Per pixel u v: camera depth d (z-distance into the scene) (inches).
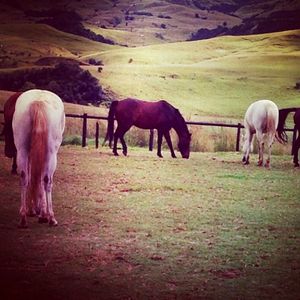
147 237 370.3
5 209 440.5
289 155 1011.3
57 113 370.3
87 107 1910.7
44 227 385.4
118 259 319.3
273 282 287.4
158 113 864.3
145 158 836.6
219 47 7667.3
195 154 970.1
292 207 498.9
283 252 345.4
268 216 453.7
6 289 266.8
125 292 267.4
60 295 261.6
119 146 1035.3
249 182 637.9
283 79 4101.9
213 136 1131.3
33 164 350.3
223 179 650.8
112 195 520.1
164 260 319.9
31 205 385.4
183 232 387.5
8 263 306.0
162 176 650.2
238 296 265.9
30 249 333.1
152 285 278.2
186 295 265.6
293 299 264.2
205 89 3592.5
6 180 576.1
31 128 362.0
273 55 5689.0
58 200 486.9
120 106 853.2
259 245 359.9
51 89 2485.2
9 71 2741.1
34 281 279.3
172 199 513.0
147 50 7116.1
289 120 2199.8
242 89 3676.2
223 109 3048.7
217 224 416.8
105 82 3093.0
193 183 609.6
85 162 750.5
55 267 301.9
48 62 4781.0
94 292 266.5
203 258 326.0
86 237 364.8
